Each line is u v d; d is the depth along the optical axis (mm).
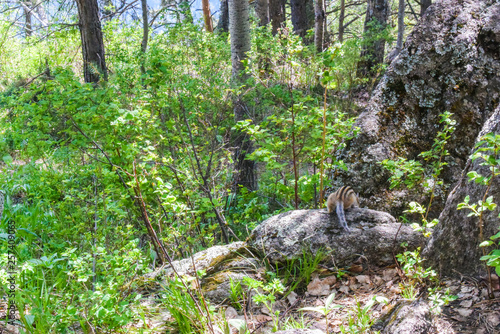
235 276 4598
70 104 5090
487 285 3389
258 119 7898
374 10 16328
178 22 10836
